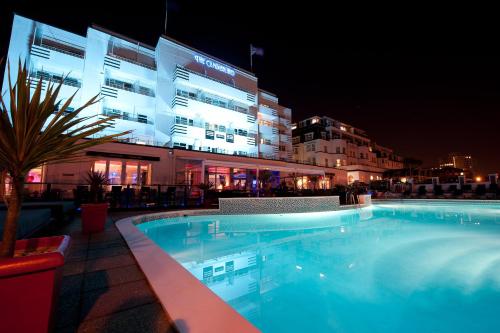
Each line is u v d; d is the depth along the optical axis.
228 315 1.83
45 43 19.47
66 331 1.65
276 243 6.48
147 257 3.37
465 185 24.53
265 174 19.94
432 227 8.99
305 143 42.34
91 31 20.75
